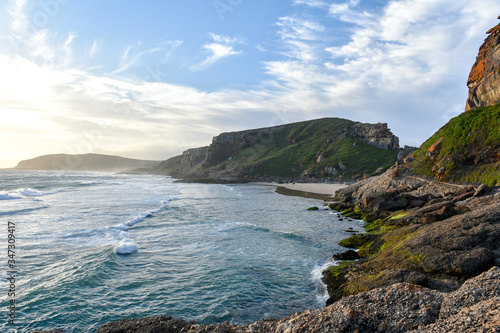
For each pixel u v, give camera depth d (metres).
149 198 53.25
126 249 20.12
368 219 32.34
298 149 140.12
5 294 13.38
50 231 24.61
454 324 6.67
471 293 7.86
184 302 13.34
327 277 15.64
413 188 39.03
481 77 48.41
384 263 14.95
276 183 107.25
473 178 34.50
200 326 9.12
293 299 13.79
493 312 6.47
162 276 16.20
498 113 37.50
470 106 51.44
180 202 49.47
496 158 33.94
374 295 9.13
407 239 16.84
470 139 37.97
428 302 8.29
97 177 143.88
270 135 174.75
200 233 25.94
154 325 9.47
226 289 14.71
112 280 15.44
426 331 6.82
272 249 21.47
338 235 25.97
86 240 22.23
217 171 142.12
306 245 22.61
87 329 11.01
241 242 23.23
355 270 15.32
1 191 58.25
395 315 7.94
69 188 70.38
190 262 18.48
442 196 33.91
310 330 7.86
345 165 108.19
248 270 17.22
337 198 52.53
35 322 11.30
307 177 112.06
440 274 12.76
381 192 39.47
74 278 15.25
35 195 53.38
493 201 22.17
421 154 46.22
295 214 38.00
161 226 28.58
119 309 12.55
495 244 13.69
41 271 16.09
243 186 93.81
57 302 12.86
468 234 14.77
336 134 137.50
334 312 8.52
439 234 15.63
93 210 36.66
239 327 9.05
